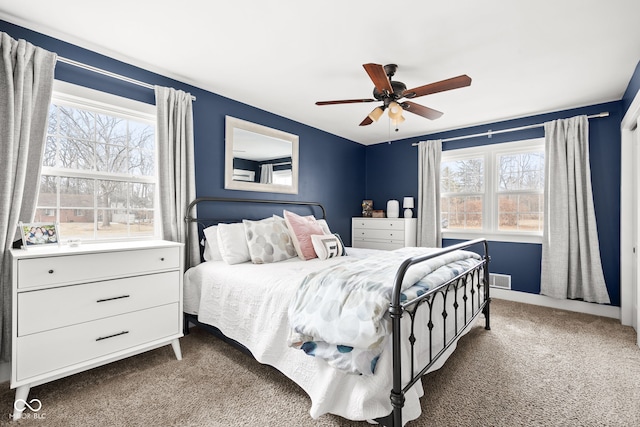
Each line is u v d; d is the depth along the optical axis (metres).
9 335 1.78
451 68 2.41
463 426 1.42
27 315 1.52
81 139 2.22
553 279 3.23
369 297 1.38
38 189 1.90
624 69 2.41
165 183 2.52
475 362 2.06
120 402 1.61
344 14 1.78
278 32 1.97
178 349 2.11
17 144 1.79
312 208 4.09
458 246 2.08
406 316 1.43
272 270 2.19
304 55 2.26
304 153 3.95
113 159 2.38
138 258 1.93
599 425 1.44
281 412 1.53
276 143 3.54
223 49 2.19
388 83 1.99
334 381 1.36
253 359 2.11
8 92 1.75
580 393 1.70
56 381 1.81
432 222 4.09
